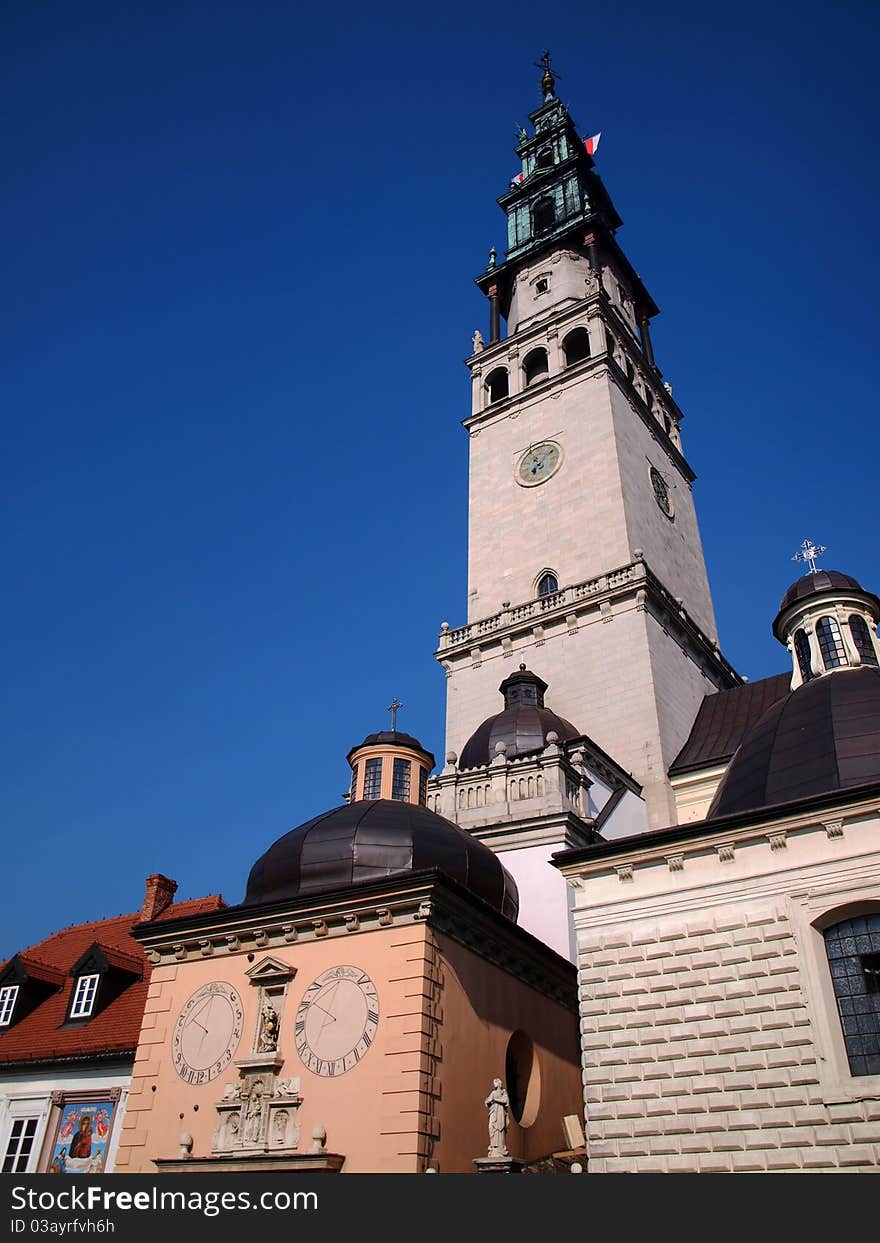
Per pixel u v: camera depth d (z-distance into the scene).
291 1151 21.47
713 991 20.17
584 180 74.69
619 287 71.00
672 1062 19.95
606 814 38.91
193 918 26.23
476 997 24.52
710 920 20.88
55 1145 27.92
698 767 42.78
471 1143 22.36
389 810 28.14
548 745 37.19
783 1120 18.31
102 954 33.00
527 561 55.34
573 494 55.56
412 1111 20.70
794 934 19.83
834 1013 19.02
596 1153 19.86
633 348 66.31
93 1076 28.73
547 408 60.34
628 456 56.56
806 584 30.30
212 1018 24.70
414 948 22.88
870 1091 17.72
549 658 49.78
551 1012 28.75
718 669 53.84
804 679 29.17
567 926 32.34
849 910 19.64
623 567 49.62
